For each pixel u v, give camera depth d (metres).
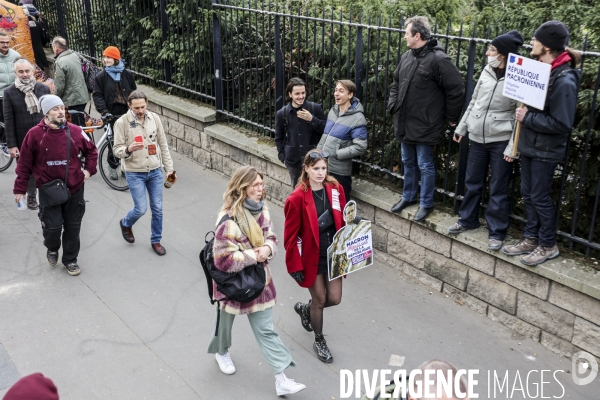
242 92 7.66
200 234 6.21
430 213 5.13
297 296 5.13
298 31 6.09
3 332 4.59
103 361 4.28
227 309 3.76
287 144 5.70
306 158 3.91
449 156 5.04
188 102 8.32
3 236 6.11
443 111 4.82
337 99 5.23
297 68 6.54
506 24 5.17
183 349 4.41
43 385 2.36
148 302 5.00
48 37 11.05
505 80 4.08
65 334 4.57
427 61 4.70
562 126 3.87
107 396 3.94
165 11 8.27
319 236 4.02
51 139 5.00
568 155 4.26
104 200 7.03
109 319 4.77
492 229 4.58
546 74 3.76
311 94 6.66
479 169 4.62
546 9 4.90
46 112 4.96
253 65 7.43
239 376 4.14
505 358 4.33
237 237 3.61
